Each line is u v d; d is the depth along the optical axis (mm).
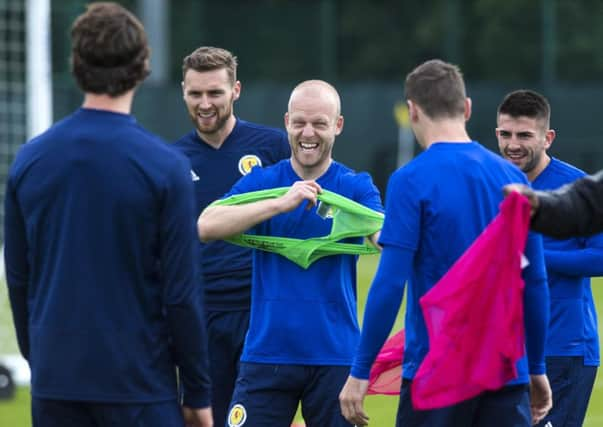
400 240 10211
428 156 10383
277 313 12523
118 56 9297
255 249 12797
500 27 61406
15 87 40562
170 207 9359
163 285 9469
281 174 12938
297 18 60938
